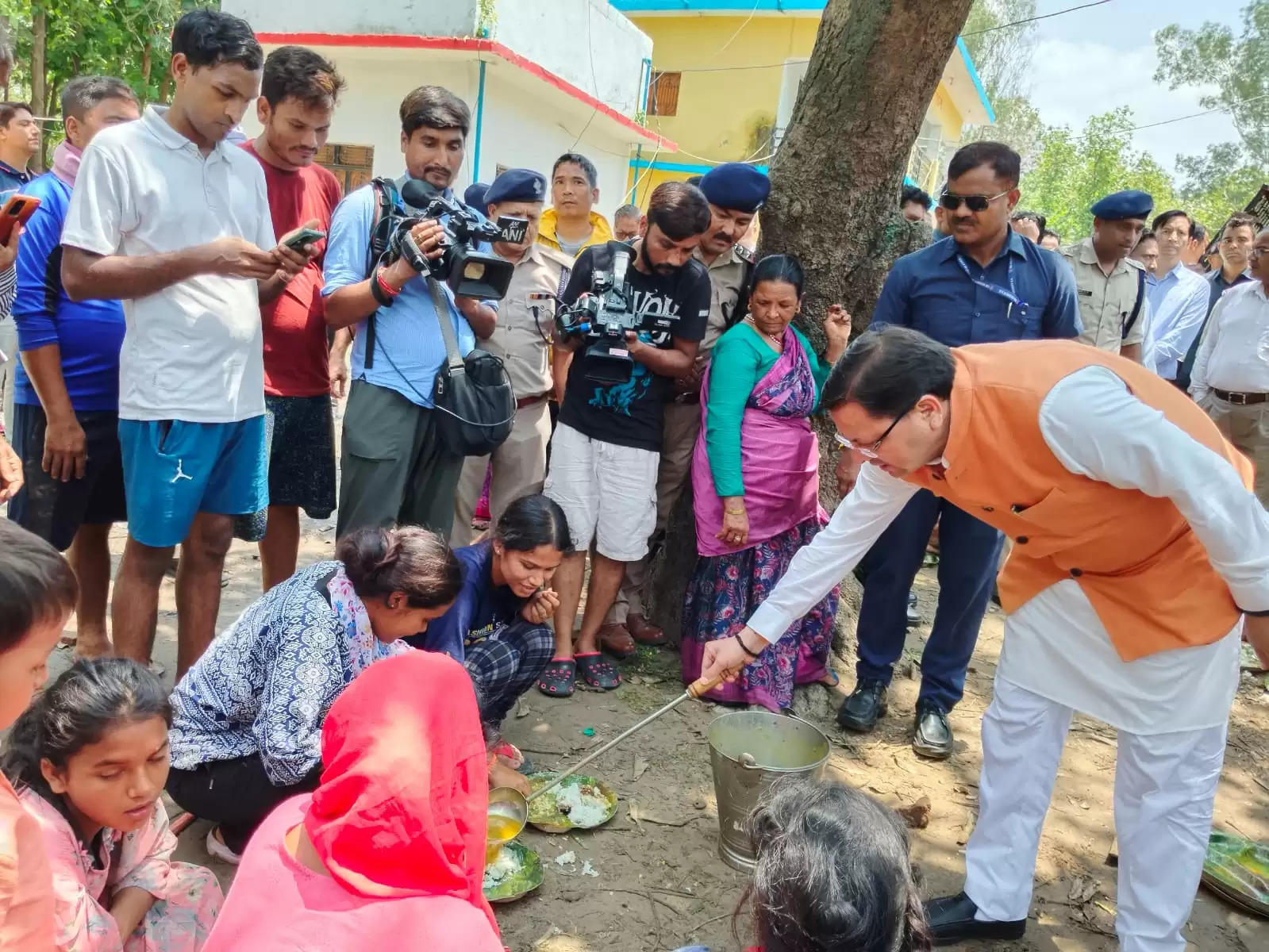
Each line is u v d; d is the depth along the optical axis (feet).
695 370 13.29
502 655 9.98
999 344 7.58
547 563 9.72
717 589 12.52
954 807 10.80
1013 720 8.28
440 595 7.87
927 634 15.62
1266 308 18.37
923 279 11.71
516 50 32.96
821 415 14.38
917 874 4.46
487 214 13.44
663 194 11.41
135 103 11.84
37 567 4.06
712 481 12.30
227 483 10.02
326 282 10.80
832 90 13.19
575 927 8.36
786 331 12.41
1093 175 104.88
